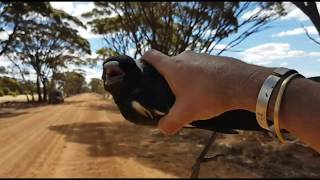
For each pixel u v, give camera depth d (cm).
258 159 993
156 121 61
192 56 63
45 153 928
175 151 1145
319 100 58
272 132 60
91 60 3481
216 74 61
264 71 61
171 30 2012
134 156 1109
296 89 59
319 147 58
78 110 2044
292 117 58
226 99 60
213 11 1938
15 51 1282
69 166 920
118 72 60
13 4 1733
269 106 59
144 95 60
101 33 2614
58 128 1208
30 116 796
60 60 3300
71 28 2997
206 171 869
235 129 62
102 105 2516
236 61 63
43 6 2370
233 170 892
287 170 844
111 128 1505
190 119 61
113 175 903
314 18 960
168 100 61
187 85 61
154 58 63
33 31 1728
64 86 5056
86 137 1273
